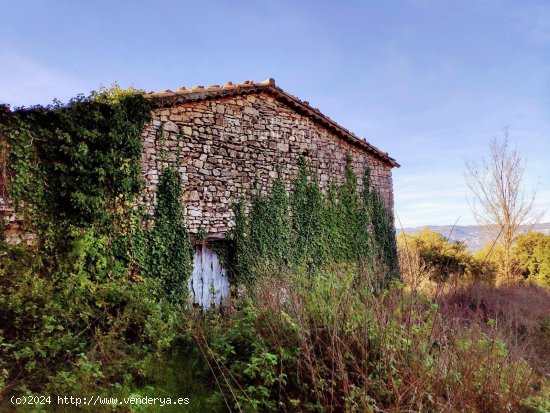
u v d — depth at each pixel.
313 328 4.27
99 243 6.36
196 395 3.99
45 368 3.94
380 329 3.85
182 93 7.41
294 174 9.68
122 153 6.68
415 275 3.91
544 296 12.16
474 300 7.93
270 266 8.05
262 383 3.96
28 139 5.96
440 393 3.60
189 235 7.53
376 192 12.12
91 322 4.96
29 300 4.61
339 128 10.75
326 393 3.72
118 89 6.76
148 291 6.34
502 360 4.29
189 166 7.66
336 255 10.30
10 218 5.78
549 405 4.10
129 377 4.07
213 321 5.55
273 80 9.12
